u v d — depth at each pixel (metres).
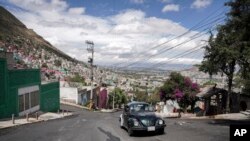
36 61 108.88
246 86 23.30
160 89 46.66
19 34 176.50
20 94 33.12
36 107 39.62
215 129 15.68
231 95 35.22
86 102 76.69
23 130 18.83
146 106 16.06
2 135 16.50
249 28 17.69
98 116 39.62
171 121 23.42
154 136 13.77
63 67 137.88
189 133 14.12
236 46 18.81
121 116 18.03
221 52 20.27
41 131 17.89
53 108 48.50
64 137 14.86
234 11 18.58
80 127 19.89
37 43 188.62
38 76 40.72
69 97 69.69
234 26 18.67
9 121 25.66
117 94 93.94
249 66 19.27
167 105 51.09
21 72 33.56
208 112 37.59
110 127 18.83
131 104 16.28
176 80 44.12
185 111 45.16
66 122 25.78
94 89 84.38
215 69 25.70
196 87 43.12
